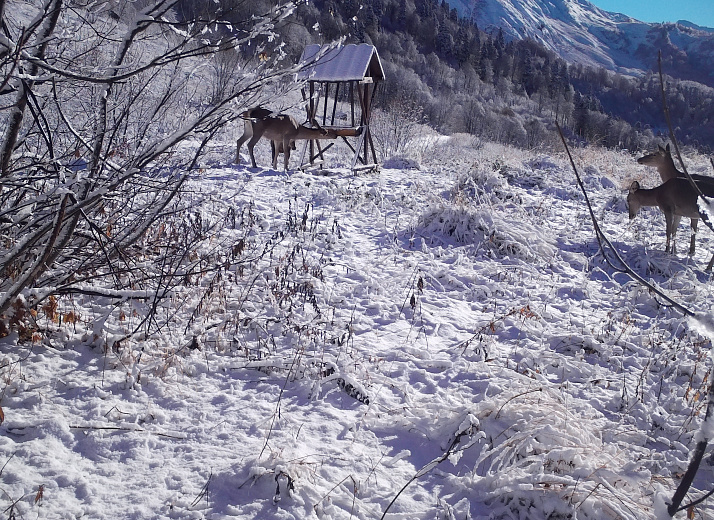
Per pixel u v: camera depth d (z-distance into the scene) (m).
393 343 5.14
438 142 23.83
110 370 4.14
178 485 3.08
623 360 5.17
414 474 3.41
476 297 6.54
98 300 5.20
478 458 3.55
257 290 5.94
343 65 13.84
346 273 6.88
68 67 4.09
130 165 4.05
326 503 3.04
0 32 3.25
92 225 3.95
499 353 5.07
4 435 3.32
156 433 3.52
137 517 2.84
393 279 6.70
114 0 4.15
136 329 4.39
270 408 3.90
